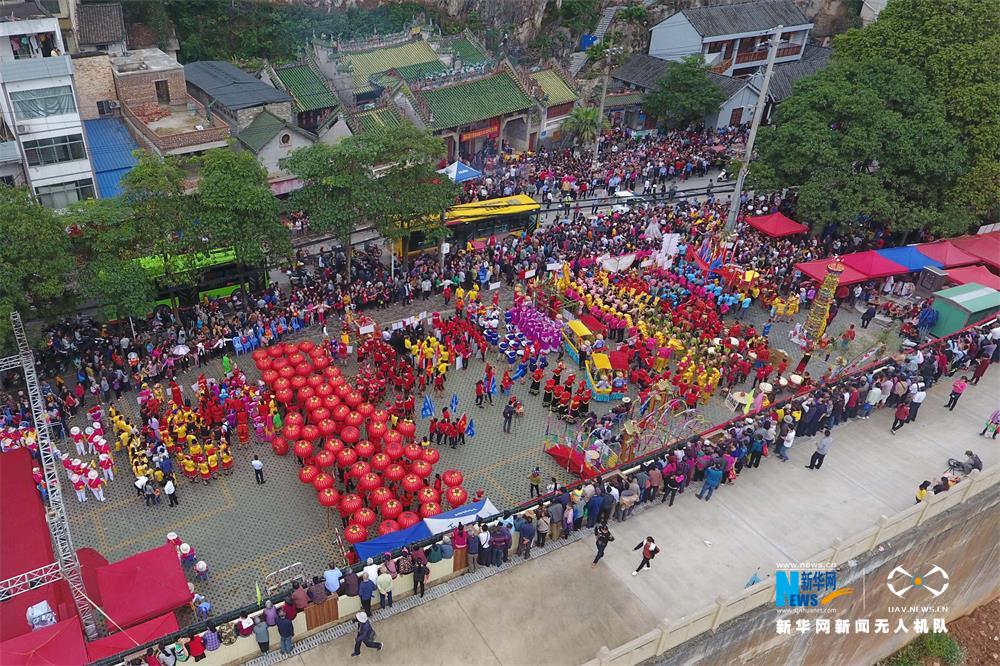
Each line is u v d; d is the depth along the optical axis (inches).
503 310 1839.3
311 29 3061.0
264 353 1464.1
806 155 2028.8
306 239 2054.6
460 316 1753.2
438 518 1051.9
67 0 2374.5
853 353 1706.4
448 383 1577.3
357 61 2677.2
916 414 1423.5
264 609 871.7
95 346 1504.7
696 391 1435.8
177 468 1300.4
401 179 1771.7
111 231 1402.6
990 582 1439.5
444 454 1376.7
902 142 1963.6
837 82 2091.5
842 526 1148.5
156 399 1354.6
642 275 1900.8
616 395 1533.0
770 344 1756.9
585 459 1264.8
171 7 2802.7
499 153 2716.5
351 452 1211.2
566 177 2511.1
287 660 875.4
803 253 2069.4
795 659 1108.5
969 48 2012.8
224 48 2925.7
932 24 2087.8
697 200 2517.2
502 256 1977.1
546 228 2213.3
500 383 1576.0
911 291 1963.6
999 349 1595.7
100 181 1903.3
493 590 992.2
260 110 2166.6
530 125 2753.4
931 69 2069.4
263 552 1147.3
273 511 1230.3
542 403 1533.0
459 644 911.7
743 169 2044.8
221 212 1535.4
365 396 1440.7
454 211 2054.6
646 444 1311.5
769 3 3612.2
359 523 1105.4
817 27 3988.7
